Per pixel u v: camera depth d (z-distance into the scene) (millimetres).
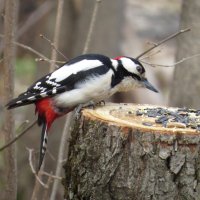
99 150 8891
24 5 25484
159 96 20359
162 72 22328
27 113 17750
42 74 17344
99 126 8883
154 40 25641
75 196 9219
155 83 21781
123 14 18469
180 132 8523
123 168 8727
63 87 10445
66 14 18109
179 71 12984
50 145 17250
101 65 10547
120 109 9875
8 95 10719
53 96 10523
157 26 27078
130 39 23484
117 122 8836
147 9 29094
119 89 10961
